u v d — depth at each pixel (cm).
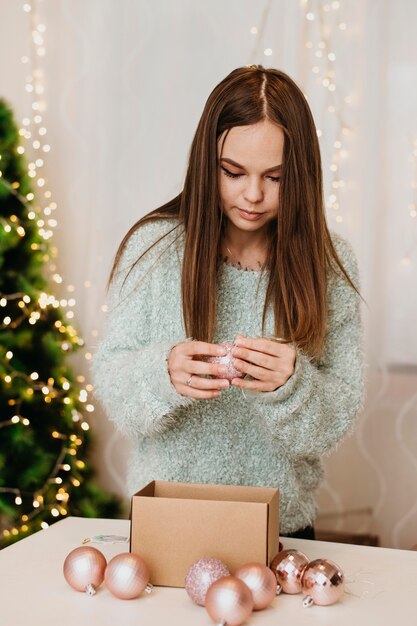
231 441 126
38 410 239
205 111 118
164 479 126
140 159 250
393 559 111
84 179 253
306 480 133
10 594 96
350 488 239
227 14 242
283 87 116
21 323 237
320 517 239
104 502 245
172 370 109
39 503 234
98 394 124
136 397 113
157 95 248
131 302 127
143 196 250
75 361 254
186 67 246
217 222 122
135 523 99
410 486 236
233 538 98
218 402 125
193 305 123
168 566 99
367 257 237
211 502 98
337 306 130
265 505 97
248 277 128
